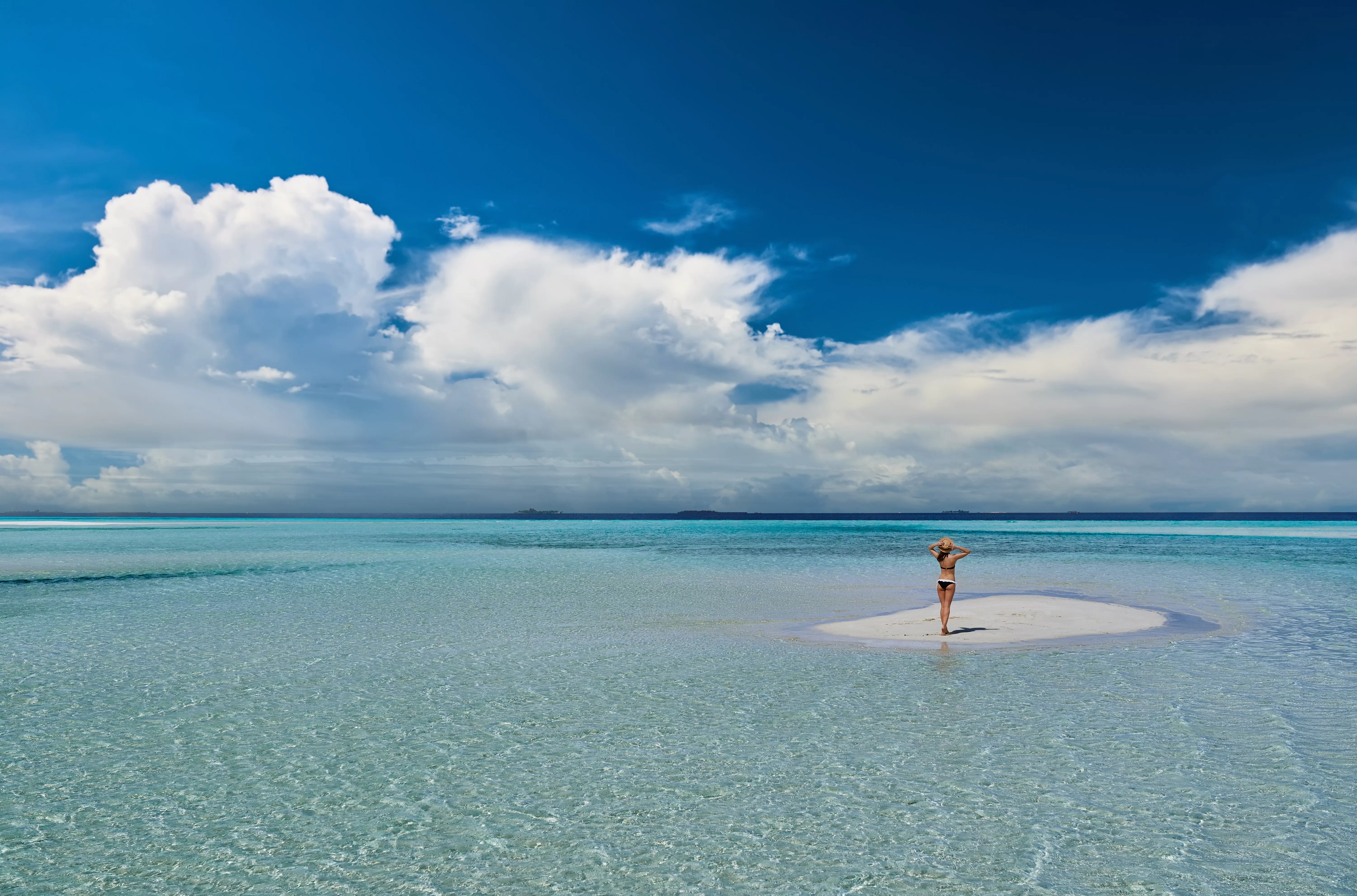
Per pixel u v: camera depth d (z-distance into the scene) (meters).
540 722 10.84
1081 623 19.36
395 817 7.59
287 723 10.85
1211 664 14.22
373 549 57.56
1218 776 8.35
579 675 13.82
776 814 7.52
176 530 102.81
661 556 50.06
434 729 10.52
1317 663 14.25
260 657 15.59
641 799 7.97
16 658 15.59
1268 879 6.10
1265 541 69.12
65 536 79.50
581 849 6.85
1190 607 22.44
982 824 7.21
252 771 8.92
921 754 9.23
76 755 9.54
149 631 19.03
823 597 26.20
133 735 10.31
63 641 17.52
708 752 9.44
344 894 6.07
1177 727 10.16
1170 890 5.95
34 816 7.67
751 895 5.98
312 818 7.60
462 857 6.71
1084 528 117.81
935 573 36.41
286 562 43.47
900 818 7.39
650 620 20.86
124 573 35.88
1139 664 14.23
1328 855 6.49
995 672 13.69
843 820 7.36
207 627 19.56
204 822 7.51
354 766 9.06
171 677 13.84
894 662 14.68
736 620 20.89
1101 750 9.27
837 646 16.58
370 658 15.50
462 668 14.49
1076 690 12.27
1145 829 7.04
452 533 100.06
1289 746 9.35
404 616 21.83
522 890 6.11
